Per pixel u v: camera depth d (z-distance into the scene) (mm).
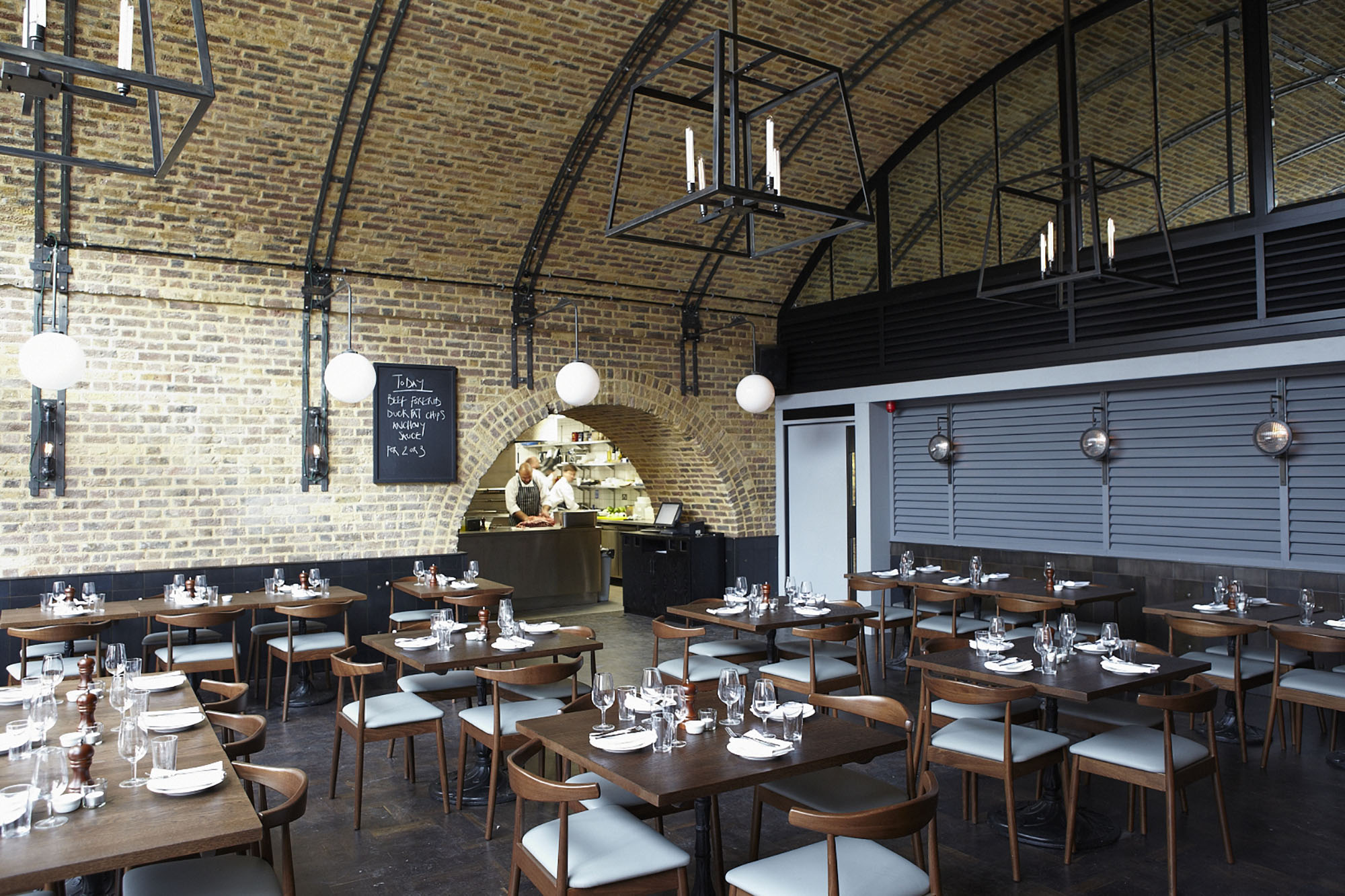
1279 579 7219
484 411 9070
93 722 3566
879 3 7969
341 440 8352
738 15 7691
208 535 7730
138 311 7480
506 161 8258
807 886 2875
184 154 7148
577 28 7398
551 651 5215
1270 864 4199
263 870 3094
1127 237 7859
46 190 7039
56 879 2322
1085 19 8352
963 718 4699
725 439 10789
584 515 11773
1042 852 4340
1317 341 6812
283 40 6777
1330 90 6793
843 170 9805
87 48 6508
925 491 9945
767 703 3500
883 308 9945
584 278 9609
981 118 9172
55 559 7141
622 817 3412
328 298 8195
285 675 7820
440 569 8781
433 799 5078
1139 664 4641
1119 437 8281
